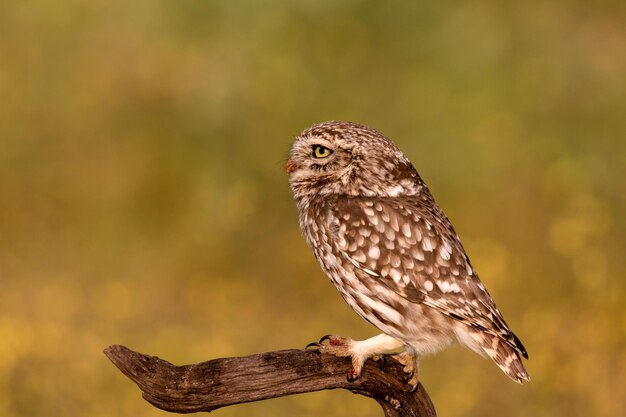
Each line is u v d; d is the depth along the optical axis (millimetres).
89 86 17516
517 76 16547
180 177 17203
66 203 17453
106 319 14281
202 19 16531
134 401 11852
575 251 14141
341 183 8180
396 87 16656
